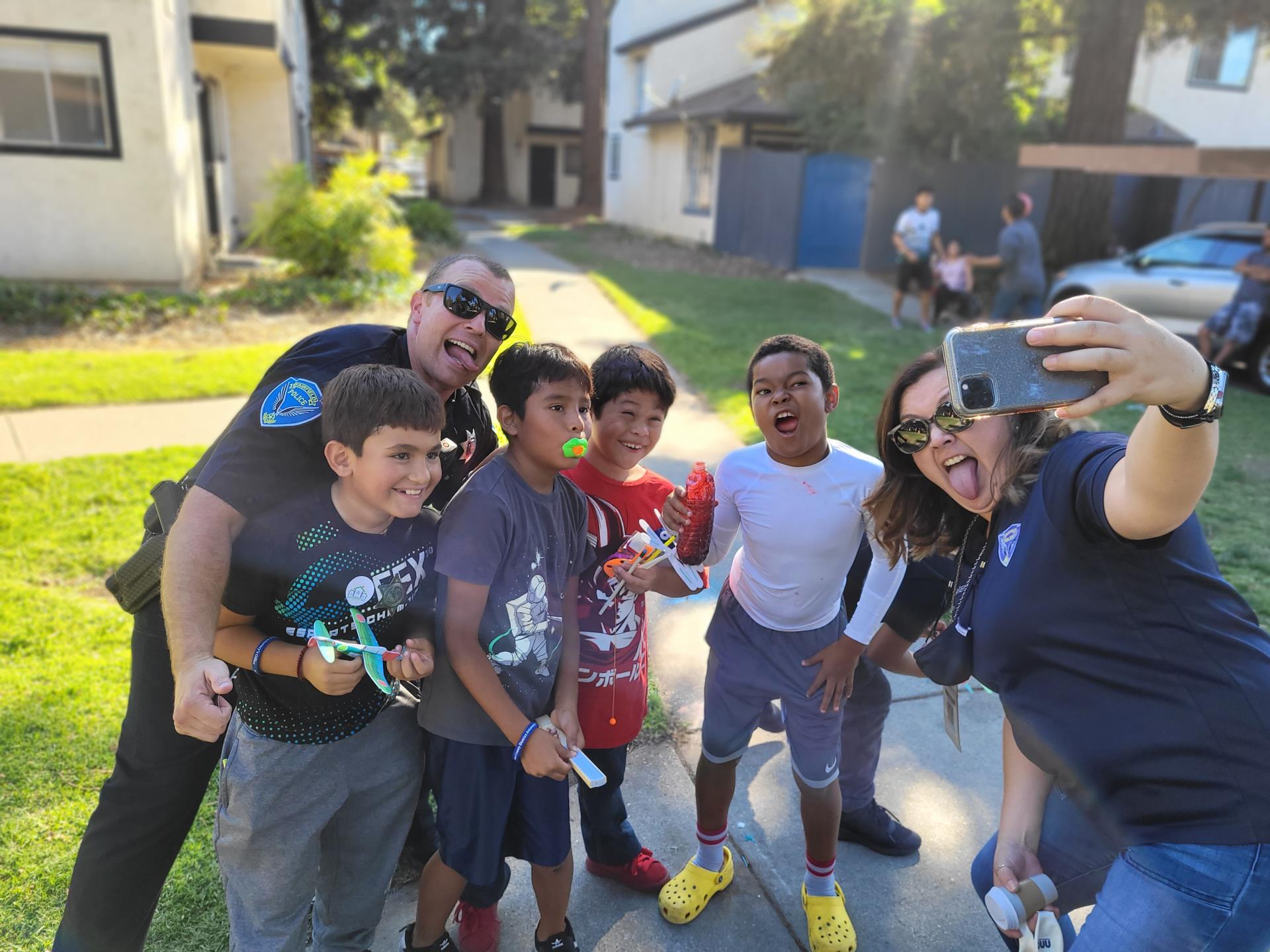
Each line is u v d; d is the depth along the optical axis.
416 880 2.60
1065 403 1.24
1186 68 18.31
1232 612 1.47
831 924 2.40
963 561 1.87
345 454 1.65
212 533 1.63
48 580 4.17
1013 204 9.74
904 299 13.52
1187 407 1.22
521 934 2.44
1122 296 9.67
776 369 2.12
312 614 1.76
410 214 18.28
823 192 16.33
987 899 1.74
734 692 2.40
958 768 3.19
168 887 2.48
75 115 10.12
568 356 1.91
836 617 2.38
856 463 2.21
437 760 2.04
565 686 2.12
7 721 3.08
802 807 2.42
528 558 1.93
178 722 1.51
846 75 12.84
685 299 12.55
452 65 30.33
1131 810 1.51
